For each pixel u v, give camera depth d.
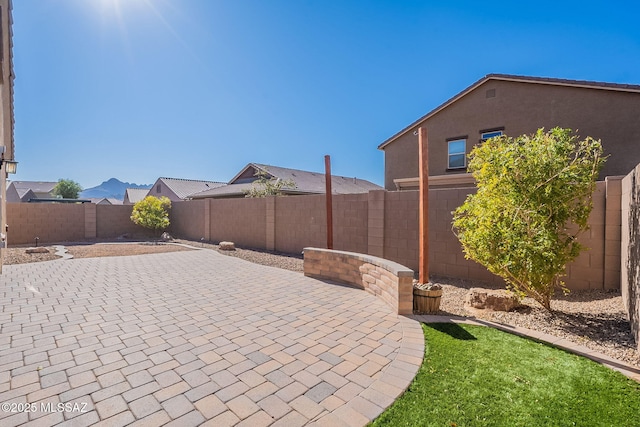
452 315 4.69
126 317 4.54
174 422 2.29
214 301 5.36
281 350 3.50
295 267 8.65
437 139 14.77
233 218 13.67
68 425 2.23
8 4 7.91
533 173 4.27
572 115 11.45
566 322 4.19
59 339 3.74
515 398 2.54
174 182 33.41
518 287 4.60
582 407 2.41
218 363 3.19
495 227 4.52
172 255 10.75
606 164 10.77
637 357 3.23
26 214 14.03
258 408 2.46
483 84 13.46
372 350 3.49
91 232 15.91
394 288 4.83
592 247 5.35
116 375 2.94
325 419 2.33
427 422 2.27
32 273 7.60
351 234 9.12
